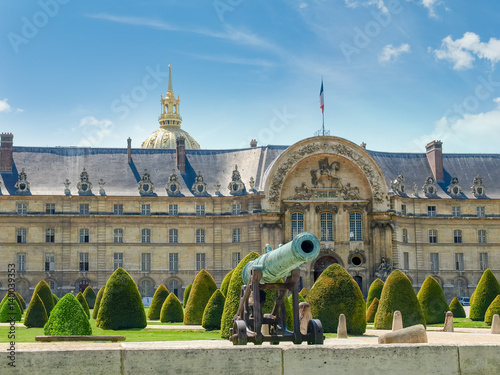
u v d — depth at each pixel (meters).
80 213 112.06
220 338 49.72
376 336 51.75
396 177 121.31
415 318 58.97
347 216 112.94
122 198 112.94
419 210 117.88
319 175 112.88
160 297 76.00
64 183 113.56
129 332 55.97
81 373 26.98
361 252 112.38
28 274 109.56
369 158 113.50
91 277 110.94
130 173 117.25
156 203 113.88
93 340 41.91
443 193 119.38
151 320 74.56
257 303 33.22
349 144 113.19
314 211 112.31
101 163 118.06
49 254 110.56
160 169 119.06
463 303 111.12
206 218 114.38
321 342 32.94
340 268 55.28
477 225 119.00
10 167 113.75
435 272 116.94
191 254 113.69
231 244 113.88
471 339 46.25
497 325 52.19
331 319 53.59
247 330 34.22
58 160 117.38
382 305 59.69
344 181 113.62
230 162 121.88
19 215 110.06
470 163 125.69
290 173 112.75
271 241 110.06
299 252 30.02
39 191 111.44
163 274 112.81
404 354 28.70
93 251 111.38
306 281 110.56
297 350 28.06
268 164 117.00
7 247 109.69
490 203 119.75
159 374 27.31
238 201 114.50
